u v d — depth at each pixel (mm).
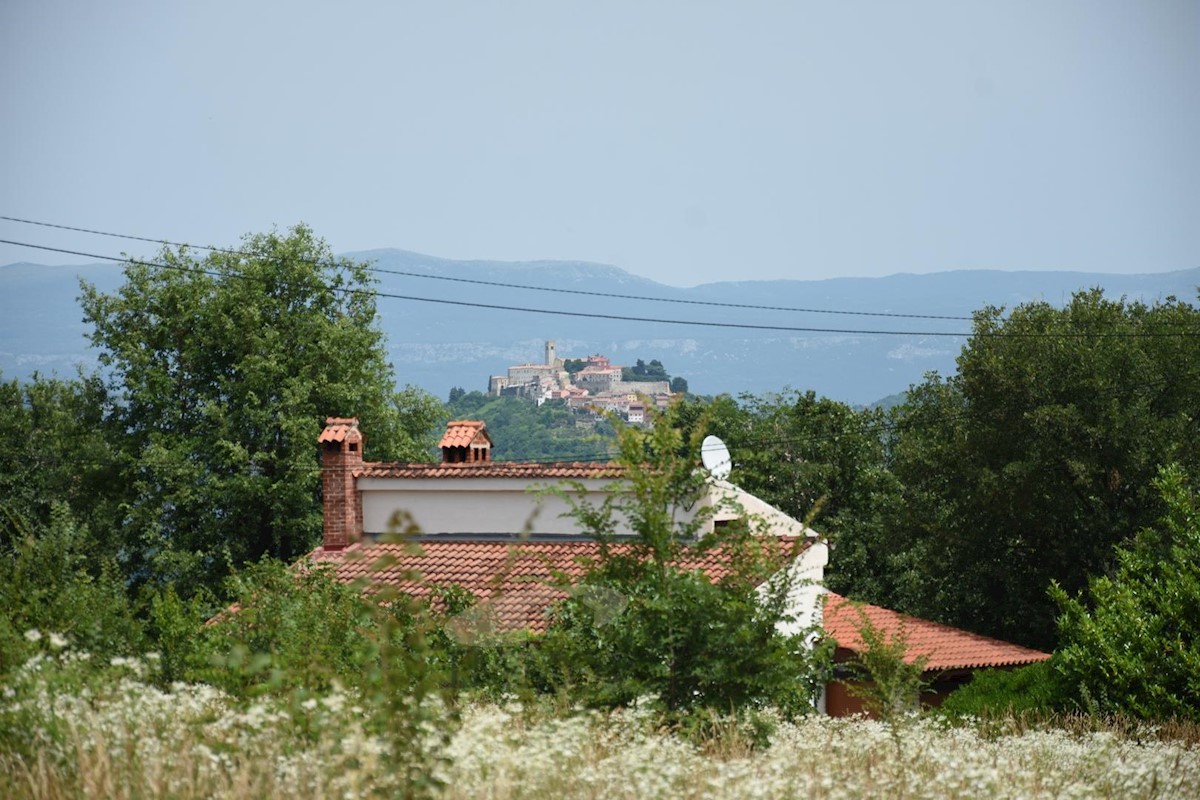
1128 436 155250
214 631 51969
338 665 44375
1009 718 64188
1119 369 162375
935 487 176750
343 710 29391
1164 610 77938
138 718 30031
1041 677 82188
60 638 35750
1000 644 134875
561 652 51469
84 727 28406
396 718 27250
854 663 59938
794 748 43312
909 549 191375
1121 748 54094
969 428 172000
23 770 26469
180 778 26844
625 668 50375
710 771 34750
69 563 54906
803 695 56219
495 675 53594
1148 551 88750
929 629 135000
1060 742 52875
